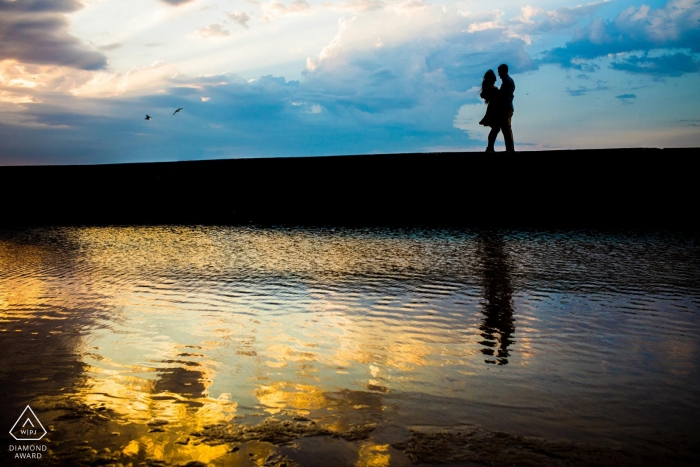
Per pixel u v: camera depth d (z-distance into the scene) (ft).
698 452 6.84
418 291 15.94
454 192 34.71
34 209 41.47
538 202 33.42
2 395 8.86
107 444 7.23
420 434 7.38
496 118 34.32
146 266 20.97
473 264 19.89
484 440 7.19
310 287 16.78
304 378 9.43
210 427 7.65
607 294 15.12
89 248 26.32
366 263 20.59
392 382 9.20
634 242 24.41
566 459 6.70
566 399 8.45
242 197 38.27
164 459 6.83
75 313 14.06
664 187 31.32
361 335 11.87
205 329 12.47
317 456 6.84
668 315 13.01
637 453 6.83
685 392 8.64
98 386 9.18
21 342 11.68
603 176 32.30
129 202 40.19
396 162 35.53
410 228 31.53
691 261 19.57
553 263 19.75
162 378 9.50
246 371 9.78
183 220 39.17
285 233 30.78
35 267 21.30
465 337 11.65
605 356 10.36
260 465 6.65
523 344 11.14
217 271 19.63
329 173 36.73
